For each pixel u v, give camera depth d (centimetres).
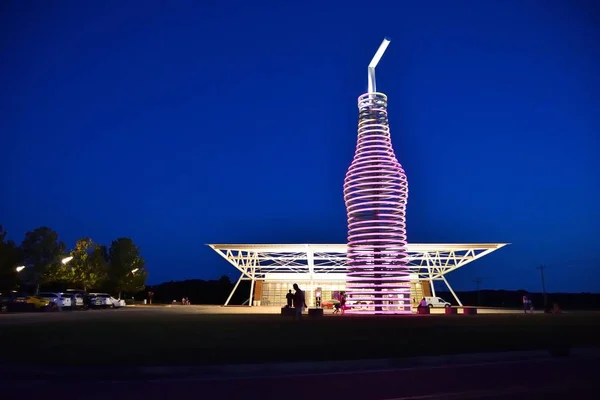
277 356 1527
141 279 8500
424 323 2752
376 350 1659
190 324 2667
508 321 3009
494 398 1020
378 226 3472
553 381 1215
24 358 1473
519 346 1798
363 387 1140
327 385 1165
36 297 4931
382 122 3641
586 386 1149
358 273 3488
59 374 1291
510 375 1300
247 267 6725
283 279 6906
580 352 1758
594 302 9406
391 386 1151
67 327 2459
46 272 6831
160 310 5316
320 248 6100
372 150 3572
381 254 3459
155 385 1166
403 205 3566
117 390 1107
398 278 3456
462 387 1139
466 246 5966
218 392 1084
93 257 8100
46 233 6844
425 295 6656
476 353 1645
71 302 5428
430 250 6172
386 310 3428
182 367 1343
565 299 9519
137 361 1428
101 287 8562
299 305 2981
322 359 1490
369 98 3653
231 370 1355
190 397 1034
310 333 2153
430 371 1370
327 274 6869
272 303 6806
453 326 2552
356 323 2739
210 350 1633
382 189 3478
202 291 10906
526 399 1009
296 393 1073
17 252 6506
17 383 1195
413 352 1631
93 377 1276
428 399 1012
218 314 3988
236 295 10581
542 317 3575
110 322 2852
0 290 6875
